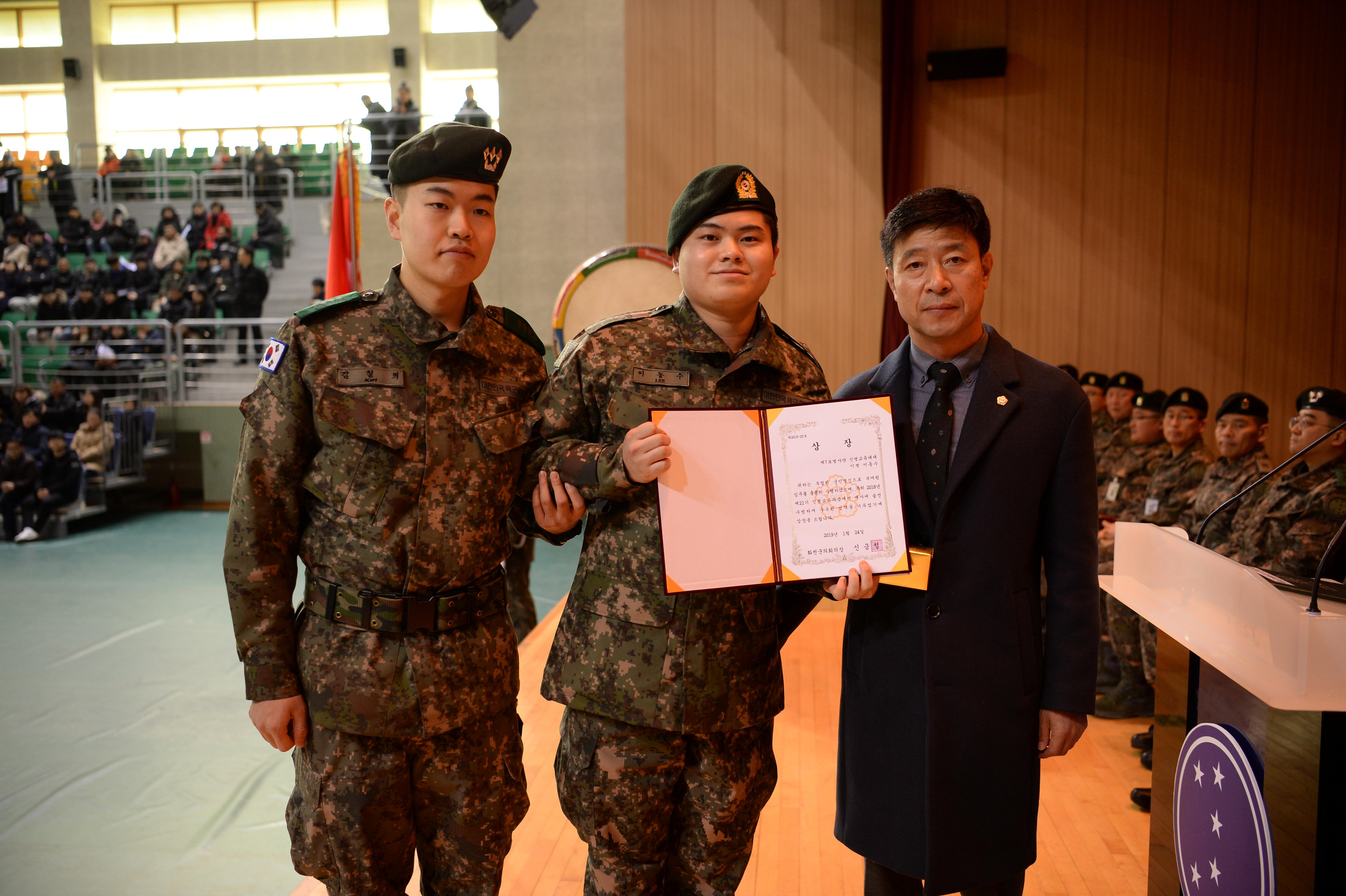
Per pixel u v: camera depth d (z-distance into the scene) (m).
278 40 14.62
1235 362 5.23
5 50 15.02
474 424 1.51
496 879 1.56
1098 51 5.17
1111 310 5.28
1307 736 1.25
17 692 4.25
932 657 1.53
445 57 14.38
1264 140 5.12
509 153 1.49
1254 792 1.31
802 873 2.33
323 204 13.02
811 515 1.48
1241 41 5.10
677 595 1.49
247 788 3.19
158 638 5.19
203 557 7.67
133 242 12.88
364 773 1.43
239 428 10.49
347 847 1.43
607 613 1.53
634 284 4.05
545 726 3.33
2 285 12.38
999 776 1.52
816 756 3.11
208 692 4.26
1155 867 1.74
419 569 1.44
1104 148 5.21
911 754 1.56
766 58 5.28
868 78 5.20
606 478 1.46
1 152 15.55
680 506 1.44
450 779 1.49
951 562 1.54
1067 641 1.54
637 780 1.51
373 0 14.95
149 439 10.35
